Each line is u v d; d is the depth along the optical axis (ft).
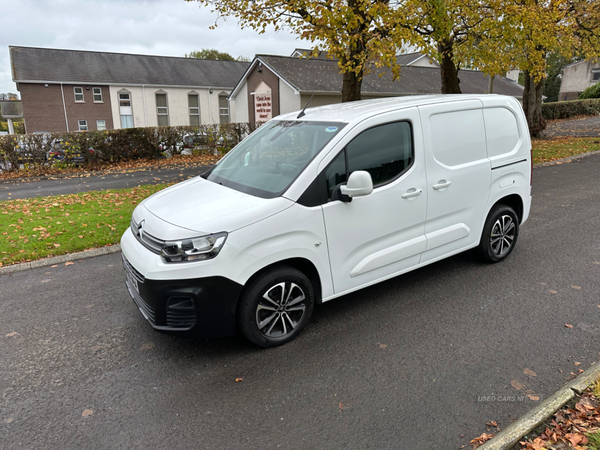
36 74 106.73
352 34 34.83
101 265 18.52
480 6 40.83
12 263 18.57
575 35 64.08
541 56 46.01
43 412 9.52
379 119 12.66
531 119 67.10
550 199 27.94
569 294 14.38
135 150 55.21
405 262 13.84
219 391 10.07
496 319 12.95
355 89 41.60
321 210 11.56
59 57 114.52
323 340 12.11
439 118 13.99
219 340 12.33
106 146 53.06
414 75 96.68
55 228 23.11
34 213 26.73
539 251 18.51
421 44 35.76
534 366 10.57
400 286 15.53
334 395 9.81
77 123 111.24
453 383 10.06
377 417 9.05
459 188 14.62
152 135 56.03
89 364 11.31
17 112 136.15
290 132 13.58
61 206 28.68
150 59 125.59
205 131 60.39
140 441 8.59
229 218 10.57
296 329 12.10
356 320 13.19
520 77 152.97
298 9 36.09
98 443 8.57
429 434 8.51
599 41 62.85
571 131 79.51
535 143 60.70
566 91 182.29
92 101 111.55
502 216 16.70
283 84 78.23
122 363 11.32
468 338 11.98
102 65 116.67
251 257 10.61
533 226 22.17
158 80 117.08
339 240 12.05
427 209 13.83
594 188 30.53
